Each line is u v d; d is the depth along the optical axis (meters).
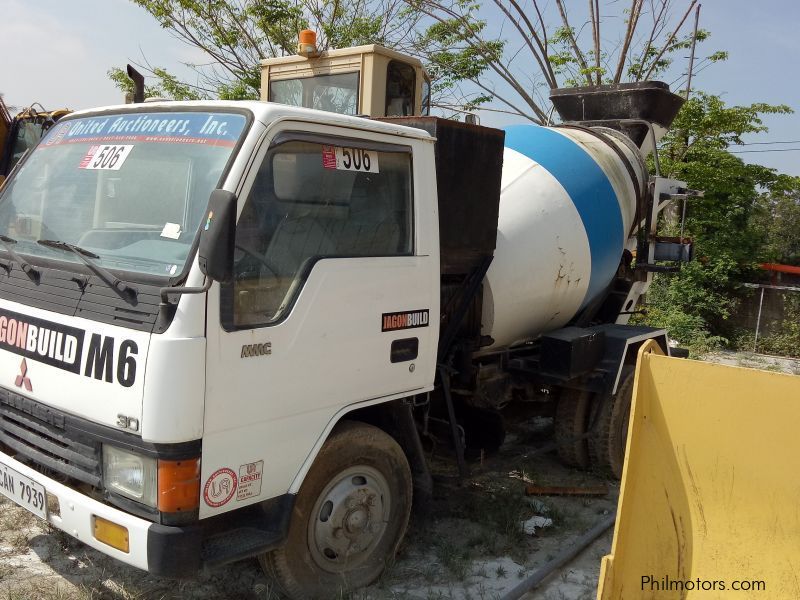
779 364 13.22
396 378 3.82
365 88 5.75
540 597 3.97
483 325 4.95
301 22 14.66
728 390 3.12
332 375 3.46
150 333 2.86
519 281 5.00
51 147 3.93
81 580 3.86
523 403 5.88
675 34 18.09
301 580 3.56
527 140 5.77
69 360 3.11
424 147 3.95
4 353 3.45
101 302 3.07
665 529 3.20
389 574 4.01
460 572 4.12
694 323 14.05
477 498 5.21
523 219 5.12
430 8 16.45
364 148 3.63
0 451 3.56
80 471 3.14
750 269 15.93
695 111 16.27
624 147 6.56
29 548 4.17
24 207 3.78
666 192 6.65
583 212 5.49
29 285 3.41
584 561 4.44
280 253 3.26
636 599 3.18
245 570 4.05
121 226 3.32
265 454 3.22
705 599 3.09
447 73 16.62
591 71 17.64
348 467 3.70
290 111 3.29
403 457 3.99
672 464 3.22
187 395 2.85
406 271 3.81
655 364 3.28
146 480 2.92
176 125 3.42
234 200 2.74
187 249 3.03
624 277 6.52
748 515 3.08
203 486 2.98
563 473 5.91
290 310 3.26
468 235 4.43
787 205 20.91
